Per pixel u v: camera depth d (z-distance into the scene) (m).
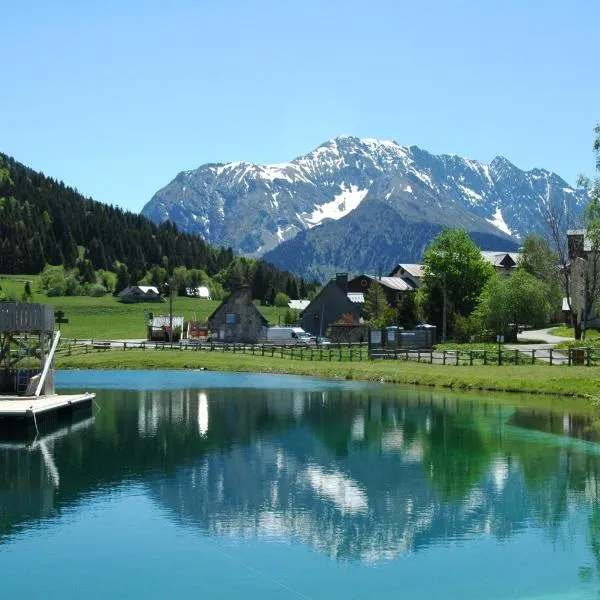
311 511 28.56
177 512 28.39
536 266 137.12
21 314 49.84
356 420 48.94
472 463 36.12
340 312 151.25
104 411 53.88
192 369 92.25
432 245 136.38
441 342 114.75
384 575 22.66
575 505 29.25
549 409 52.38
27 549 24.70
